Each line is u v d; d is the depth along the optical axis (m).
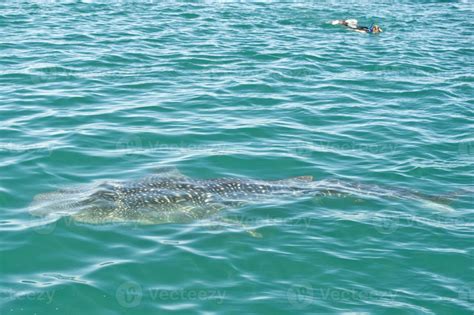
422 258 10.82
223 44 25.77
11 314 8.98
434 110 18.83
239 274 10.18
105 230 11.22
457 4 40.25
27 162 13.59
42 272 10.01
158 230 11.35
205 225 11.56
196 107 17.81
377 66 23.72
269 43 26.48
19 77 19.66
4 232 10.94
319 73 22.31
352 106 18.80
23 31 26.09
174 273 10.12
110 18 29.97
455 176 14.18
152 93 18.84
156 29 28.02
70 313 9.10
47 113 16.64
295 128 16.67
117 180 12.79
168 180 12.62
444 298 9.75
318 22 32.22
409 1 40.84
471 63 24.83
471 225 11.95
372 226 11.77
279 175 13.80
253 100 18.73
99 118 16.48
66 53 22.86
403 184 13.65
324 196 12.77
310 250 10.91
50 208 11.61
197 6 34.62
